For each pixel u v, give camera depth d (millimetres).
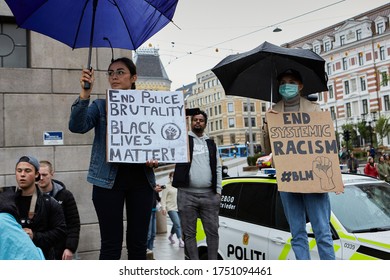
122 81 3570
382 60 65625
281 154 3838
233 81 4598
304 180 3775
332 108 72688
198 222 6156
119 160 3279
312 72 4410
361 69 68125
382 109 65375
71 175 7137
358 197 4922
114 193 3293
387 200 4965
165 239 11648
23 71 7020
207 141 5422
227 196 6055
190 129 5492
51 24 3639
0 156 6820
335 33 72062
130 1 3551
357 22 68500
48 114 7094
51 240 4035
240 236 5492
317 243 3834
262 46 4129
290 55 4082
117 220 3295
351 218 4605
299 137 3906
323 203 3881
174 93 3604
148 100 3529
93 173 3336
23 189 4000
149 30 3689
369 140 56812
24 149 6945
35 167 4031
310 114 4000
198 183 5250
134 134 3400
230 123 95875
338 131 70812
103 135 3414
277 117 3947
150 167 3373
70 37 3730
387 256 3951
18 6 3467
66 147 7148
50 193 5016
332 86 72562
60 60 7211
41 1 3475
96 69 7375
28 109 7008
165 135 3471
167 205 10539
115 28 3730
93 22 3373
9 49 7188
